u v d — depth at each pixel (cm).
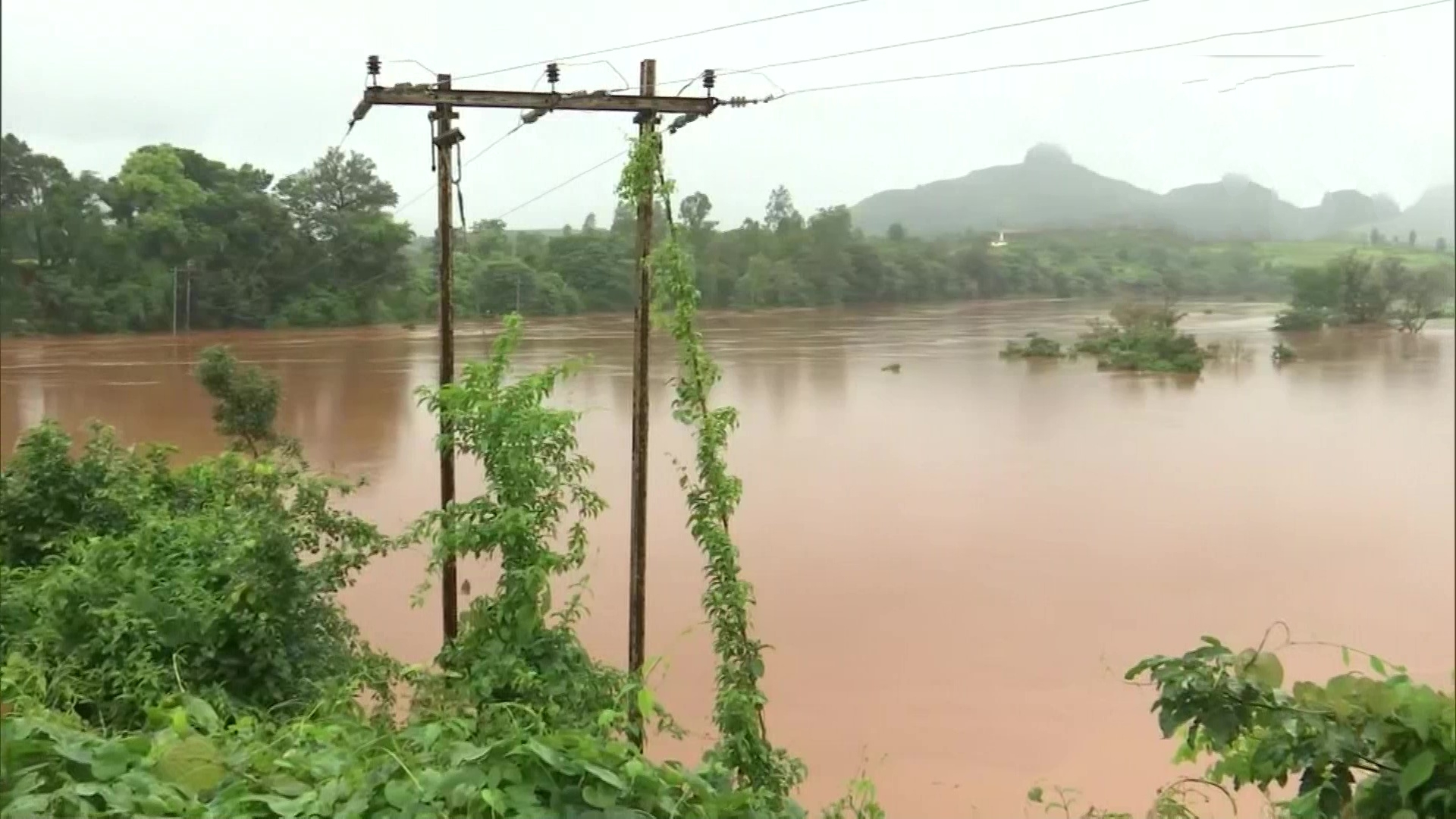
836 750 975
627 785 314
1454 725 298
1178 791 543
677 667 1208
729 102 963
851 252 5491
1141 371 3984
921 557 1661
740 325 4619
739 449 2558
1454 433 2377
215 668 725
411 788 316
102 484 1053
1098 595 1457
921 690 1126
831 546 1720
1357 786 319
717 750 597
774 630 1316
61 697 659
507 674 620
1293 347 3941
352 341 3288
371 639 1216
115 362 2864
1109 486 2180
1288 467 2325
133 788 320
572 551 687
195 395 2569
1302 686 326
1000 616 1366
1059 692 1112
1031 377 3878
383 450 2247
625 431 2442
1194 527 1847
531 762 318
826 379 3709
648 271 920
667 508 1900
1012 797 878
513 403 687
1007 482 2217
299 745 408
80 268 3028
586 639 1284
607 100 952
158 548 877
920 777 911
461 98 995
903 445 2631
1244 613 1375
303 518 918
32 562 1007
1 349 2897
